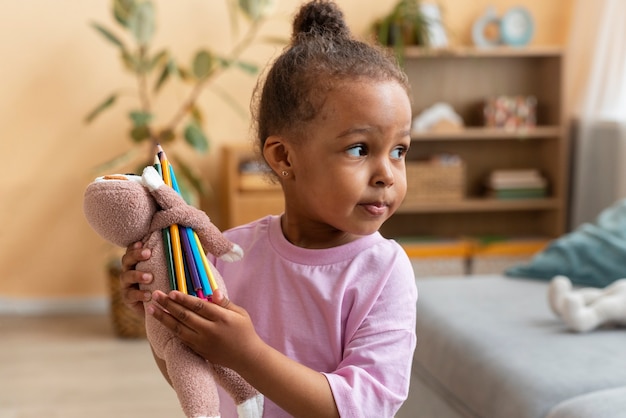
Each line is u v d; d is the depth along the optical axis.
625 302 1.90
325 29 1.02
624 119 3.56
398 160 0.91
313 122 0.89
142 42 3.41
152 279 0.87
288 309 0.96
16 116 3.77
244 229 1.07
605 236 2.31
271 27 3.88
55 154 3.81
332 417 0.84
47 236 3.85
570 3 4.06
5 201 3.81
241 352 0.80
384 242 0.98
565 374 1.59
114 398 2.71
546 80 4.01
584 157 3.77
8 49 3.73
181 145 3.89
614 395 1.46
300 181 0.93
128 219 0.86
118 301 3.33
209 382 0.82
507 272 2.42
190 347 0.83
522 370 1.63
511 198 3.91
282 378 0.82
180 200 0.88
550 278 2.34
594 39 3.74
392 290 0.94
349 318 0.94
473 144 4.08
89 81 3.79
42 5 3.72
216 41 3.85
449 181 3.81
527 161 4.11
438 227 4.13
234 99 3.90
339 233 0.98
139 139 3.45
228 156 3.60
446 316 2.00
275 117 0.95
